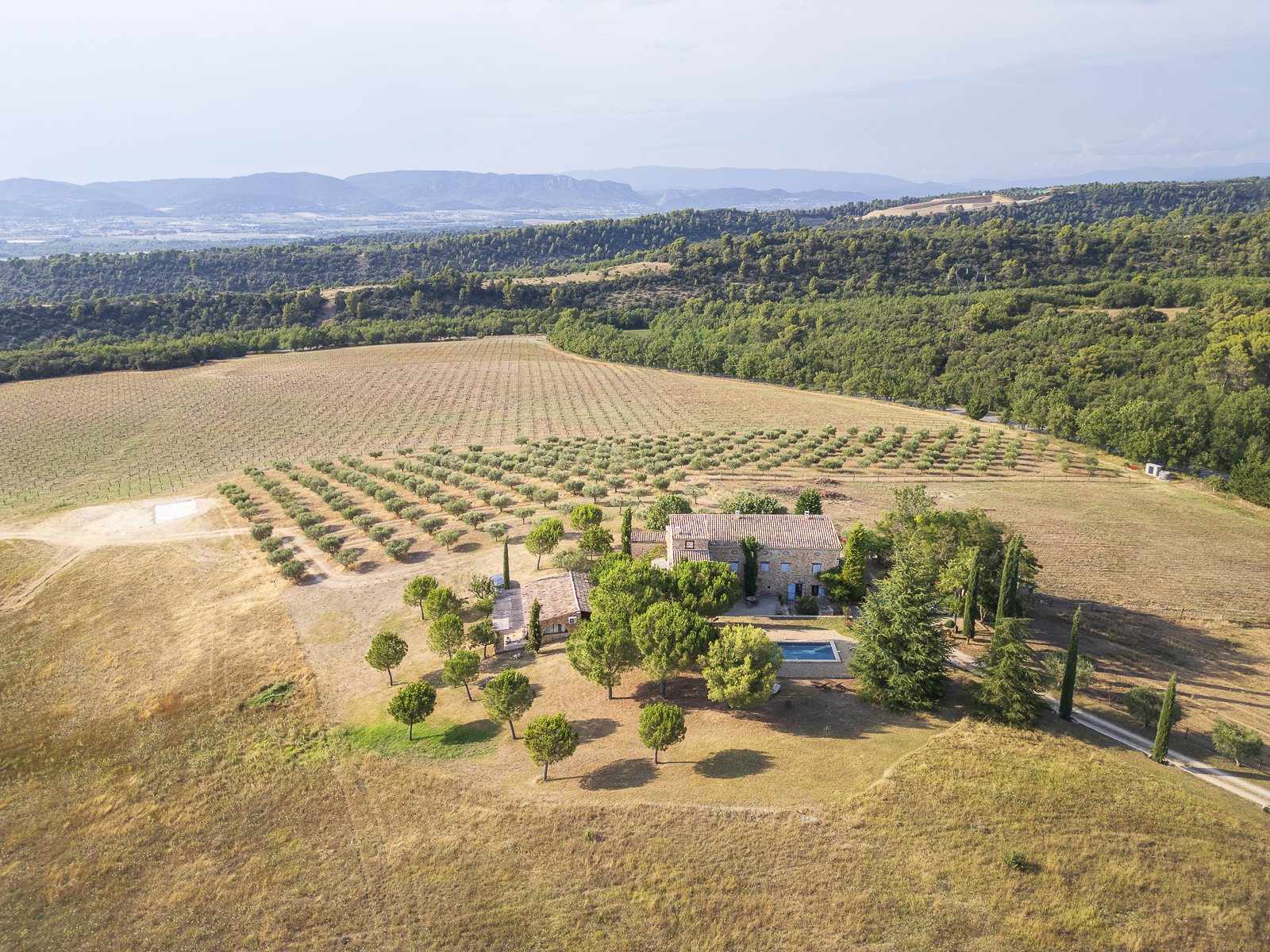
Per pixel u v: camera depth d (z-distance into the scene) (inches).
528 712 2170.3
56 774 2096.5
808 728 2016.5
